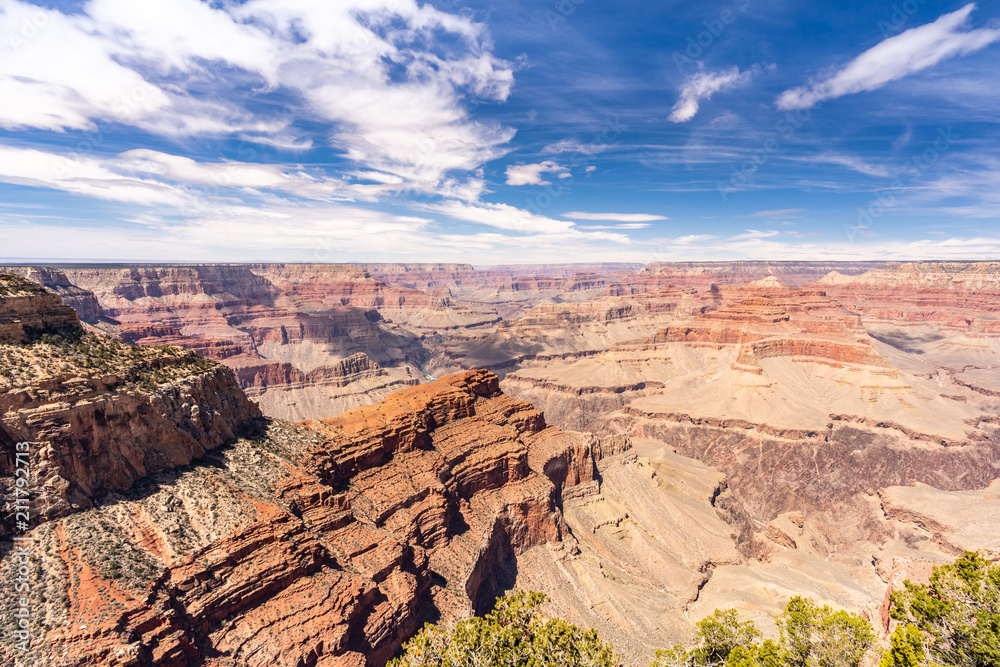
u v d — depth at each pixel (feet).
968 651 93.56
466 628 114.11
